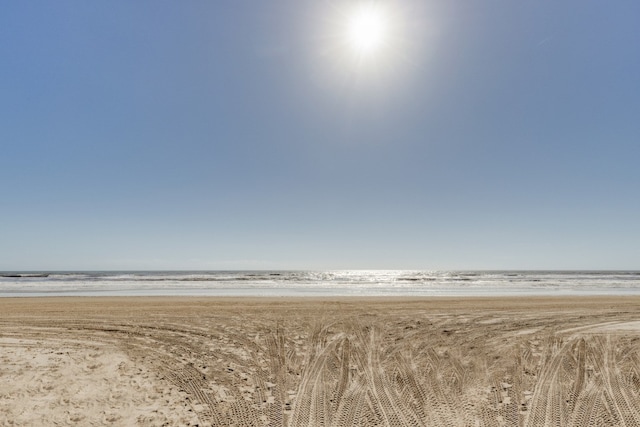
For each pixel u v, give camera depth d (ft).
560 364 25.72
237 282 125.59
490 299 59.36
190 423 17.37
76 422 16.97
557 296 67.87
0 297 67.87
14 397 19.26
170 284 111.55
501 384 22.41
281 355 27.68
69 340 31.73
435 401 20.13
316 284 115.65
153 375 23.40
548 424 17.65
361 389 21.68
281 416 18.33
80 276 168.14
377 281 137.39
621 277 168.76
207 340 31.73
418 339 31.91
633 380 22.90
